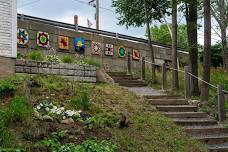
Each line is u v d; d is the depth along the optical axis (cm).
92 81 1670
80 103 1257
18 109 1059
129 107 1409
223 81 2273
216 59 3152
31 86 1291
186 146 1237
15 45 1438
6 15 1423
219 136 1396
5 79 1315
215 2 2570
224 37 2569
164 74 1831
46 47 2041
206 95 1733
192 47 2078
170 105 1578
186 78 1684
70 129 1096
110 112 1294
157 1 2603
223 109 1519
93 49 2266
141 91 1758
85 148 999
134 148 1114
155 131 1271
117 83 1794
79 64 1683
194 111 1577
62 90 1338
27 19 1994
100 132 1126
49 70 1569
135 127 1245
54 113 1162
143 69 1970
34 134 1019
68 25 2167
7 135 962
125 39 2467
